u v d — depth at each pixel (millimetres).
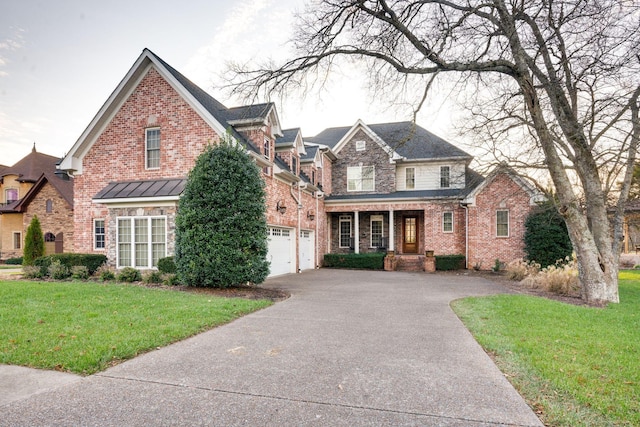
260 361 4801
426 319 7500
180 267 10867
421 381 4176
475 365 4715
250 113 15453
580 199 12453
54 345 5094
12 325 6082
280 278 15969
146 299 8656
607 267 10438
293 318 7508
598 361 4793
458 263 20547
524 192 19531
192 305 8102
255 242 10961
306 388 3951
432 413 3412
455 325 6973
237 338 5918
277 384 4051
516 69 9961
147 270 13094
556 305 8945
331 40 9945
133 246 13273
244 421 3229
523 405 3586
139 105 14867
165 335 5770
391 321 7297
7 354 4723
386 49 10375
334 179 24781
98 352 4820
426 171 23547
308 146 22641
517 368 4566
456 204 21359
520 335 6098
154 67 14695
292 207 18391
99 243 15398
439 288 12797
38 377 4152
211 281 10656
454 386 4039
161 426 3133
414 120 10727
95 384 3994
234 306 8273
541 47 9945
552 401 3668
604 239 10602
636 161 10586
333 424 3191
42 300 8250
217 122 13766
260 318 7480
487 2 9820
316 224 22016
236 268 10492
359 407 3521
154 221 13203
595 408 3506
